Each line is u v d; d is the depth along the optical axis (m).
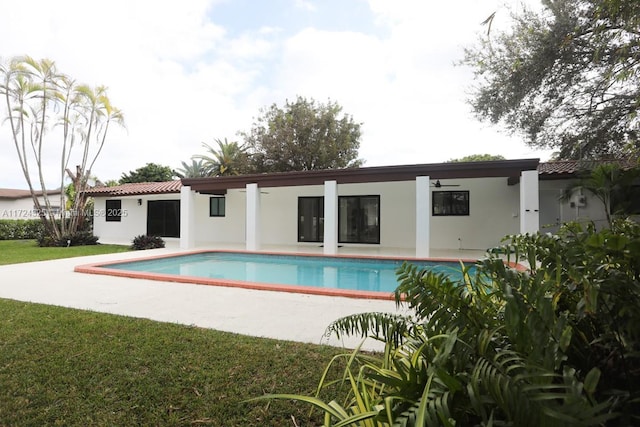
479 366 1.37
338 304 5.60
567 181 11.62
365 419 1.55
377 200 14.91
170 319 4.82
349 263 11.55
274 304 5.61
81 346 3.74
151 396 2.76
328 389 2.85
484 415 1.27
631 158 6.48
